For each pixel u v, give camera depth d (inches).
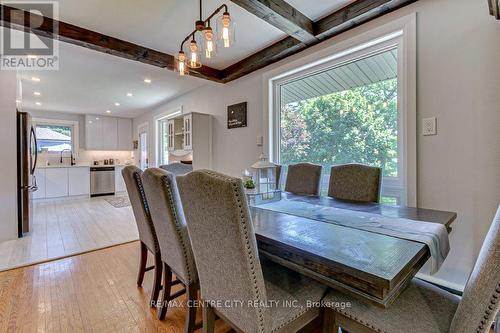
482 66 69.5
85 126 273.7
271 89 132.5
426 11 79.0
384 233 45.1
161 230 59.2
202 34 77.6
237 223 33.5
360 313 39.4
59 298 74.0
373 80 98.2
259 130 138.0
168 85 173.0
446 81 75.5
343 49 99.2
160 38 111.7
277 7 84.1
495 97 67.5
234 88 153.2
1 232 122.6
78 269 93.0
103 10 89.9
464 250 72.6
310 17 96.3
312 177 94.7
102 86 173.9
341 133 109.2
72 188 246.4
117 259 102.0
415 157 81.7
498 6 58.6
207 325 45.8
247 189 75.1
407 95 82.8
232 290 38.1
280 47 115.6
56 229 142.6
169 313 67.7
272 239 42.6
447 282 75.5
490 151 68.2
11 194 125.4
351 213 60.5
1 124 123.3
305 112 123.0
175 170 146.6
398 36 87.3
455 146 74.1
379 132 96.6
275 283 46.6
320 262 35.7
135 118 298.0
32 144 143.4
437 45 77.1
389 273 30.5
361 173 80.9
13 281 83.9
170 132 192.4
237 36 111.0
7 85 125.3
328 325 43.4
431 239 42.3
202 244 41.1
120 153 303.3
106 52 113.2
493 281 27.3
